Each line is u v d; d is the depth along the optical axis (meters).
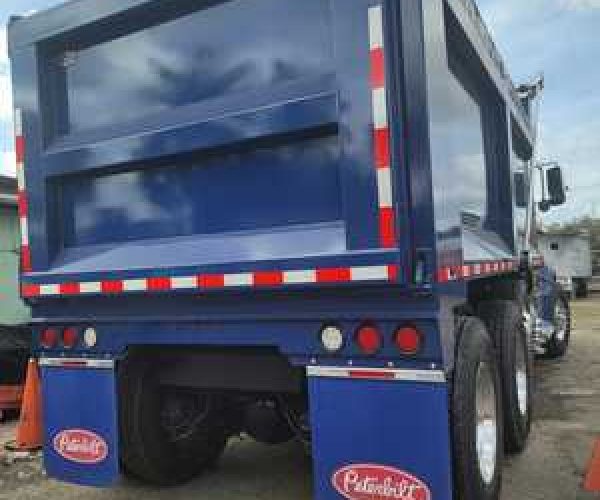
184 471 4.78
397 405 3.20
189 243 3.87
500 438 4.14
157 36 4.02
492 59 5.38
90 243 4.32
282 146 3.60
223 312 3.69
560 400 7.54
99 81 4.25
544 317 9.88
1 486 4.91
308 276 3.30
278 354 4.11
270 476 4.98
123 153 4.06
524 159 7.80
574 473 4.96
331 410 3.34
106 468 4.21
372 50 3.18
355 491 3.27
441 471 3.11
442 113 3.41
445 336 3.23
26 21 4.41
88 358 4.27
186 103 3.90
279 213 3.60
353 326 3.30
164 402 4.59
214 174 3.84
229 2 3.77
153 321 3.96
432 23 3.32
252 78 3.68
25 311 11.48
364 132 3.20
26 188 4.43
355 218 3.22
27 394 5.57
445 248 3.33
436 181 3.23
